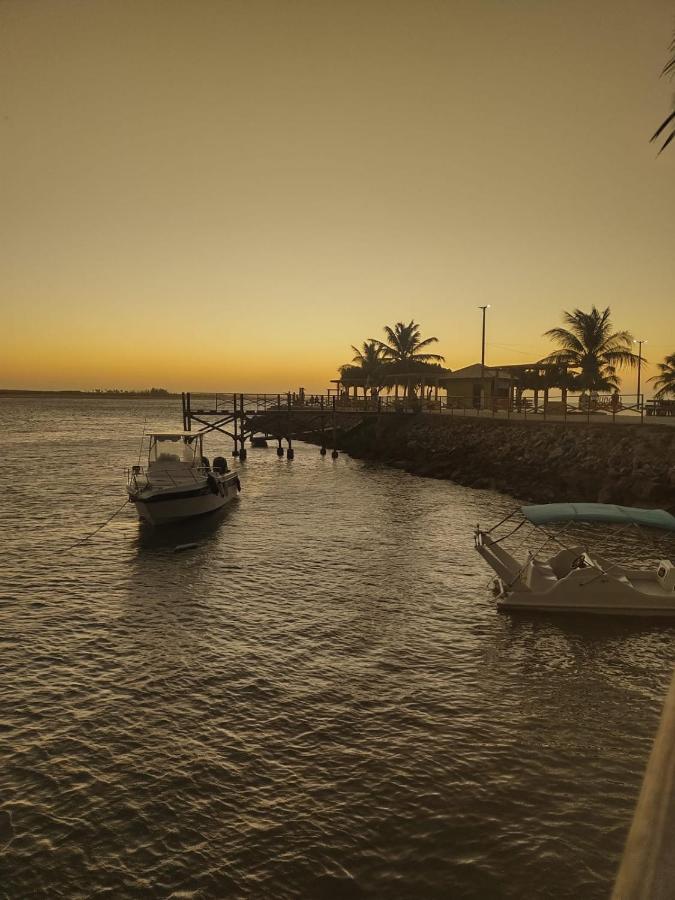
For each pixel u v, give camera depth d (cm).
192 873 729
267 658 1275
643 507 2592
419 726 1029
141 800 848
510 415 4672
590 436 3459
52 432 9331
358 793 863
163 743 977
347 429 6278
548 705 1098
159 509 2491
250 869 735
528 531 2388
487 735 1004
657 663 1263
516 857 751
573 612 1497
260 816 820
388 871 732
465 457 4119
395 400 6116
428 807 835
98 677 1190
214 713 1066
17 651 1300
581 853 757
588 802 846
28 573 1872
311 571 1891
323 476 4169
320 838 781
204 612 1534
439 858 750
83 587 1733
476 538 1684
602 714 1071
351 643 1351
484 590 1695
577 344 4850
